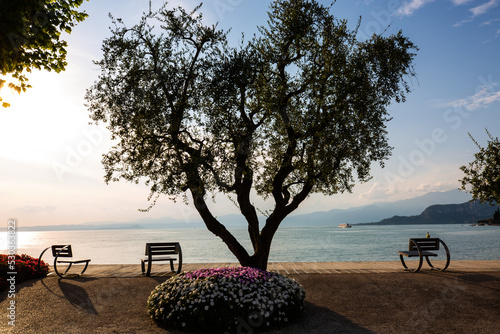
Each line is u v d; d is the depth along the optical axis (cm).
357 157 1005
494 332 640
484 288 933
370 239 10906
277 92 973
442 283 991
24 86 765
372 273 1141
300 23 966
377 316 745
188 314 679
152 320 738
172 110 919
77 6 743
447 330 655
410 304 820
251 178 1035
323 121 952
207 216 1025
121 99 922
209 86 928
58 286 1021
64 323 716
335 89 956
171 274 1188
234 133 952
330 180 1003
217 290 707
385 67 998
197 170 901
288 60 1005
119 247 7938
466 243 7381
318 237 13238
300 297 760
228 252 5709
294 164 1041
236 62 923
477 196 1007
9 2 590
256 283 743
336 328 679
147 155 932
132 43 935
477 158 1011
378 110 1020
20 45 680
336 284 1005
